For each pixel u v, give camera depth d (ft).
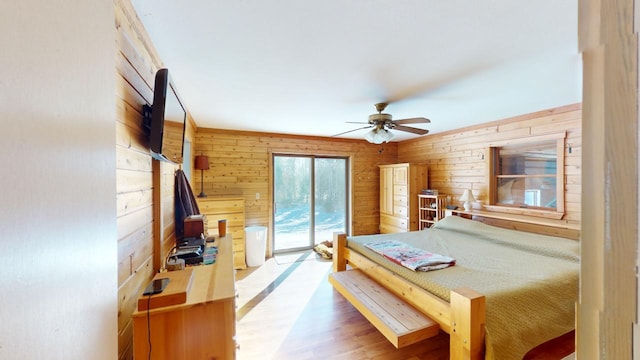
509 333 5.33
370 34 5.24
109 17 1.95
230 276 4.83
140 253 4.75
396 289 7.46
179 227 8.07
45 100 1.19
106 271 1.84
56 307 1.24
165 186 6.61
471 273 6.91
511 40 5.43
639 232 0.83
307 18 4.72
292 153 16.51
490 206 12.76
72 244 1.39
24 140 1.05
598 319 0.93
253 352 7.00
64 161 1.33
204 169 13.82
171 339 3.75
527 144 11.50
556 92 8.44
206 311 3.85
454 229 12.00
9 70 0.97
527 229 10.53
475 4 4.33
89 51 1.62
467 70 6.86
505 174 12.50
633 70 0.85
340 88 8.16
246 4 4.34
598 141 0.92
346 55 6.07
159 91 4.65
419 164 16.30
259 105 10.05
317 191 17.63
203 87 8.08
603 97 0.92
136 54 4.60
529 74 7.08
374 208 18.88
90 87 1.62
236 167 15.10
